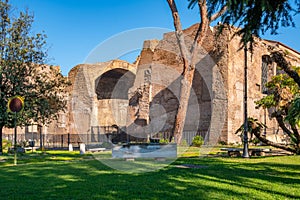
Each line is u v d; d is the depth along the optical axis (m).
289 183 6.91
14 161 11.71
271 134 24.16
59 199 5.35
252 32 6.82
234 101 23.59
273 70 27.27
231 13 6.29
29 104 15.91
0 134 16.30
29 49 16.39
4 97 15.26
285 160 11.66
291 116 7.78
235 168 9.37
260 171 8.75
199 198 5.41
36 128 27.27
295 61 29.06
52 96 16.97
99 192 5.88
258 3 5.98
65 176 7.86
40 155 15.27
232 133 22.97
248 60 24.98
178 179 7.29
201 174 8.06
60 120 24.62
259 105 14.65
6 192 5.93
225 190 6.09
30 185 6.64
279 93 13.16
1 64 15.67
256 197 5.54
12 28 16.02
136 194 5.72
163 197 5.49
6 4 16.09
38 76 16.88
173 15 17.45
